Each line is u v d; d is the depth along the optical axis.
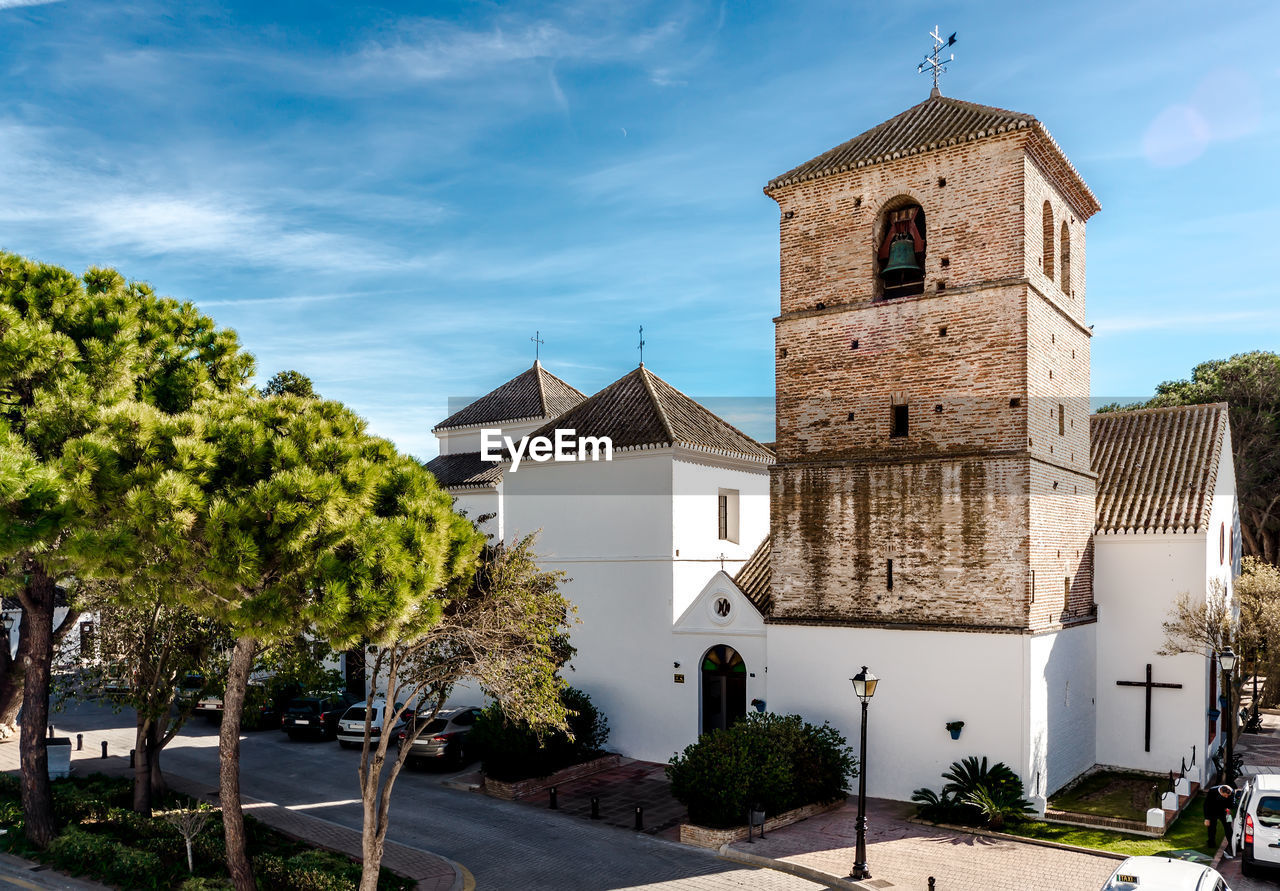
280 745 29.11
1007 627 20.16
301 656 20.73
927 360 21.78
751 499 30.11
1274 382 44.59
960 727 20.48
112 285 20.08
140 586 14.61
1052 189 22.81
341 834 19.81
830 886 16.75
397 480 15.43
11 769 24.83
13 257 18.58
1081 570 23.81
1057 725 21.72
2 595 17.47
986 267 21.12
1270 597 27.44
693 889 16.66
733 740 20.36
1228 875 17.06
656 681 26.05
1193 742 23.30
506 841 19.36
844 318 22.95
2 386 16.31
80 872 17.69
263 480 13.76
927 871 17.14
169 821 18.53
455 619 15.76
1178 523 23.69
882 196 22.59
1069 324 23.81
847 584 22.44
